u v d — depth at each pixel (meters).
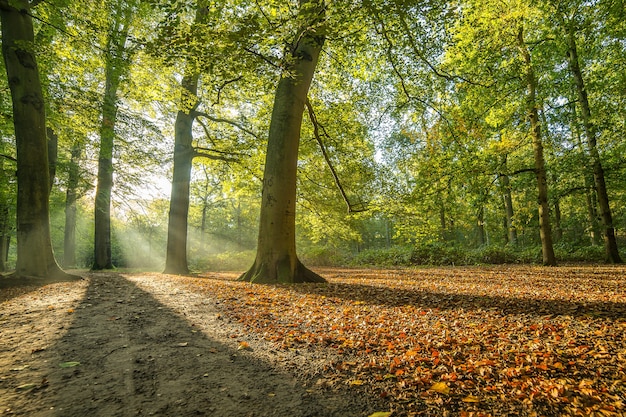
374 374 2.99
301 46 9.09
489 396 2.58
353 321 4.82
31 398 2.44
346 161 12.73
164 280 9.62
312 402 2.49
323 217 14.42
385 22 7.78
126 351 3.48
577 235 32.50
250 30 4.88
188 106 11.12
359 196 12.72
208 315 5.11
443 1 5.92
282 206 8.88
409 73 10.39
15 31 8.81
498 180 15.74
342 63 10.95
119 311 5.25
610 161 16.36
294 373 3.02
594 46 13.66
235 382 2.82
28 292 6.99
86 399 2.45
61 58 10.83
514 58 13.64
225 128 14.91
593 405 2.43
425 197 13.17
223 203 32.75
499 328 4.41
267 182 8.98
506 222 29.41
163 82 10.68
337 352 3.57
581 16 12.43
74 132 12.75
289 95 9.00
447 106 12.21
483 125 14.43
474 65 13.41
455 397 2.56
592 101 15.70
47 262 9.04
